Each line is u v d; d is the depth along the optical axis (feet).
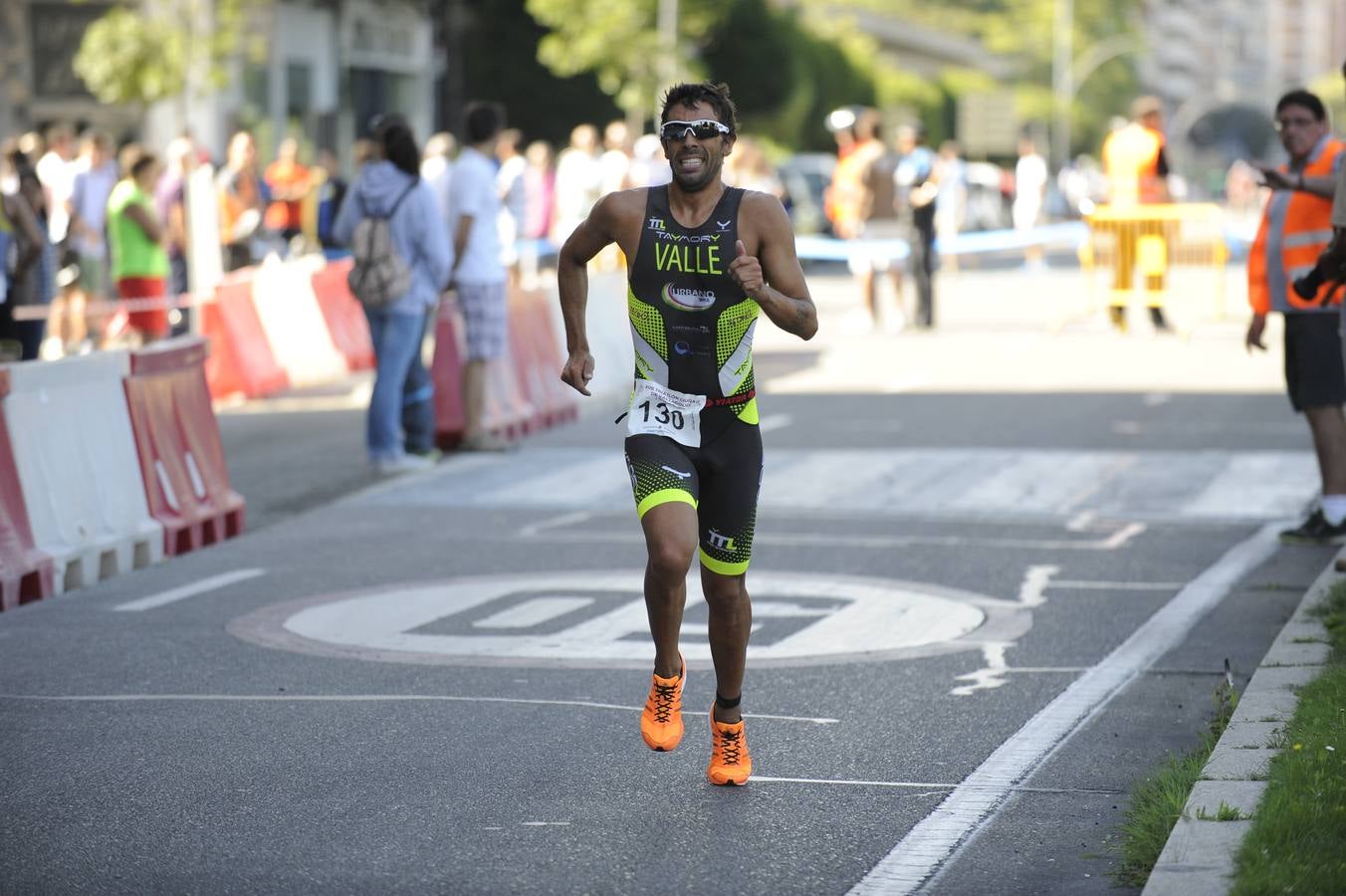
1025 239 271.69
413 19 409.69
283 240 227.20
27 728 59.47
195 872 45.27
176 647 71.36
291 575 86.53
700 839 47.78
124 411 90.17
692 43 481.87
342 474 118.62
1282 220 87.76
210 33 267.18
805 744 57.06
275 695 63.62
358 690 64.23
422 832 48.37
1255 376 163.63
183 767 54.75
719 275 49.57
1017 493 106.11
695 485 50.78
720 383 50.52
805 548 91.09
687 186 49.60
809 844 47.32
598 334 153.17
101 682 65.72
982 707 61.36
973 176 445.37
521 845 47.29
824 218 360.69
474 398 126.00
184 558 91.66
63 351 188.44
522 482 114.32
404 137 116.47
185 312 170.30
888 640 71.51
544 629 74.13
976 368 174.70
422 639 72.38
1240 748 50.78
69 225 189.16
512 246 164.25
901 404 148.36
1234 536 93.04
